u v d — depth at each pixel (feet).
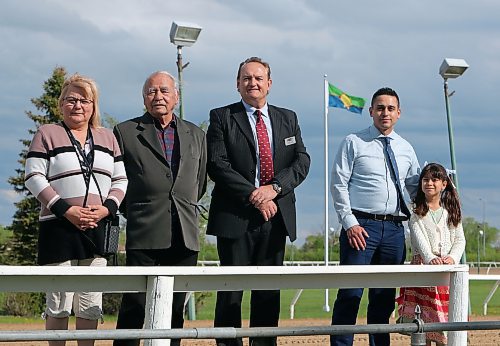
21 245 85.56
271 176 22.93
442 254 24.90
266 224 22.63
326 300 64.90
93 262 20.04
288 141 23.26
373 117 24.93
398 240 24.57
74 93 20.25
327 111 67.10
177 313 21.12
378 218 24.31
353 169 24.64
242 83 23.24
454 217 25.12
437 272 19.95
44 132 20.20
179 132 21.83
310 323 47.14
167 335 15.74
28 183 19.81
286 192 22.67
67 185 19.92
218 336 16.16
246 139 22.93
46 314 19.94
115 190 20.47
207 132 23.24
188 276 17.52
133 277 16.93
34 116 90.53
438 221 25.04
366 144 24.66
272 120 23.32
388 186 24.44
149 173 21.27
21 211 86.22
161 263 21.66
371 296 24.80
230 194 22.57
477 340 39.88
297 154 23.41
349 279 19.04
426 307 24.26
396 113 24.85
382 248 24.47
